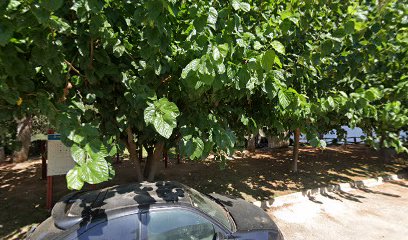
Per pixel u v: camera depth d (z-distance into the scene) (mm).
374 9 5691
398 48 5684
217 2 3596
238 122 6141
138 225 3082
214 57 2418
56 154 5719
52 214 3266
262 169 10141
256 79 3121
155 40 2492
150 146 6789
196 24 2863
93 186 6992
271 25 4043
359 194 8055
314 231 5625
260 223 3918
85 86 3471
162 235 3146
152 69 3297
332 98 4801
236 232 3559
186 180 8258
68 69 3047
